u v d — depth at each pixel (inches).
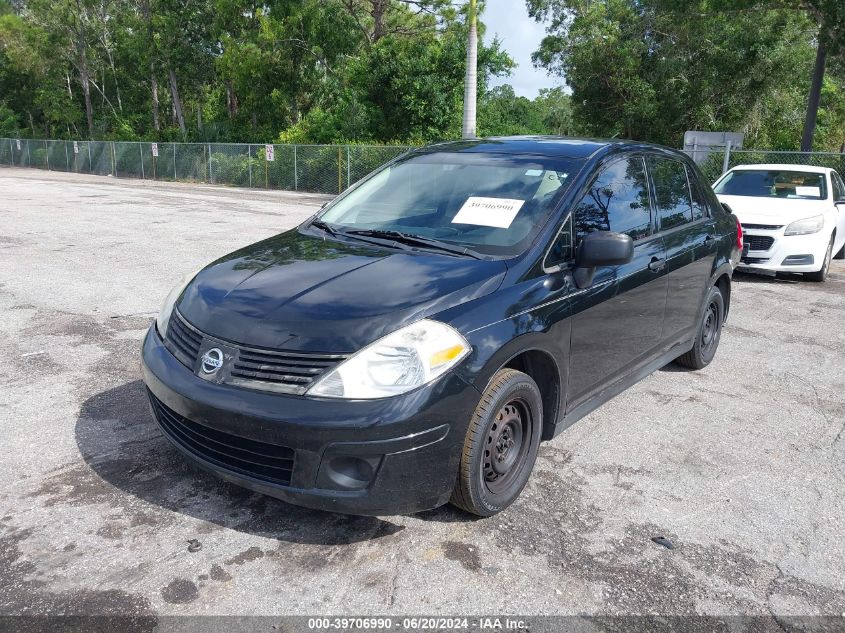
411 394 107.1
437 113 1158.3
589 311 142.0
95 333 231.8
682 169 200.8
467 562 113.8
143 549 113.8
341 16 1390.3
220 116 1814.7
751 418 182.7
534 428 132.6
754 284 372.2
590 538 122.6
